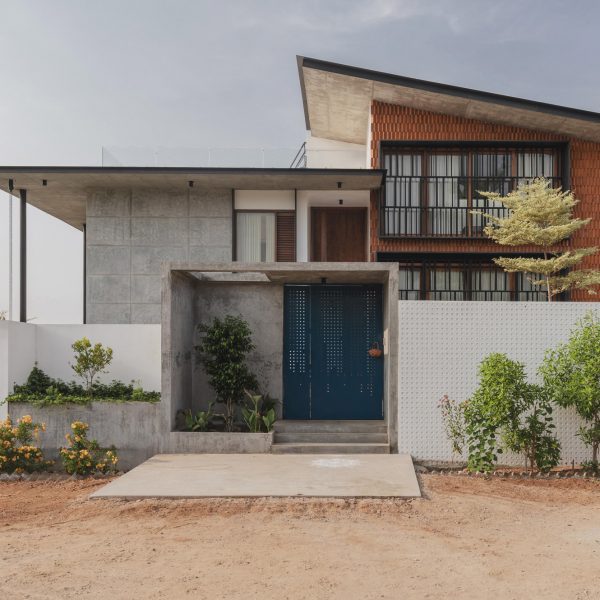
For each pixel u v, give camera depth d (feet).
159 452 34.88
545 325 33.60
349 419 39.91
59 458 35.32
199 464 31.53
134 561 19.19
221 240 51.60
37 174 47.78
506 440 31.22
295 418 39.96
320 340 40.37
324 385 40.16
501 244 53.57
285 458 32.99
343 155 56.90
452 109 53.62
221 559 19.29
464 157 55.16
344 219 59.41
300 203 52.85
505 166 55.16
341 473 29.25
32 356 39.01
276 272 35.83
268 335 40.19
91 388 38.24
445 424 33.63
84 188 51.67
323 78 52.29
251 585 17.29
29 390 37.24
